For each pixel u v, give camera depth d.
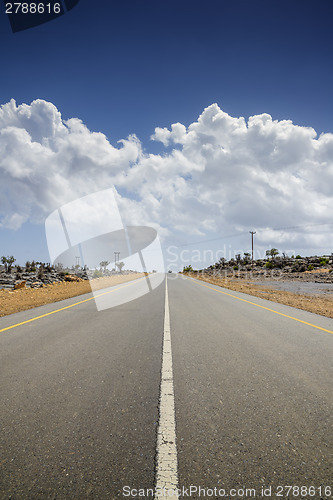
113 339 4.52
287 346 4.08
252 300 10.51
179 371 3.02
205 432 1.81
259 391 2.50
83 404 2.23
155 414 2.06
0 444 1.69
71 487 1.35
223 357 3.54
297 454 1.60
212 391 2.49
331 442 1.72
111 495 1.29
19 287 15.92
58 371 3.03
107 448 1.64
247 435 1.78
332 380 2.78
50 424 1.92
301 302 10.09
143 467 1.49
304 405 2.23
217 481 1.38
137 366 3.19
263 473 1.44
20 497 1.28
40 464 1.51
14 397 2.37
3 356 3.60
